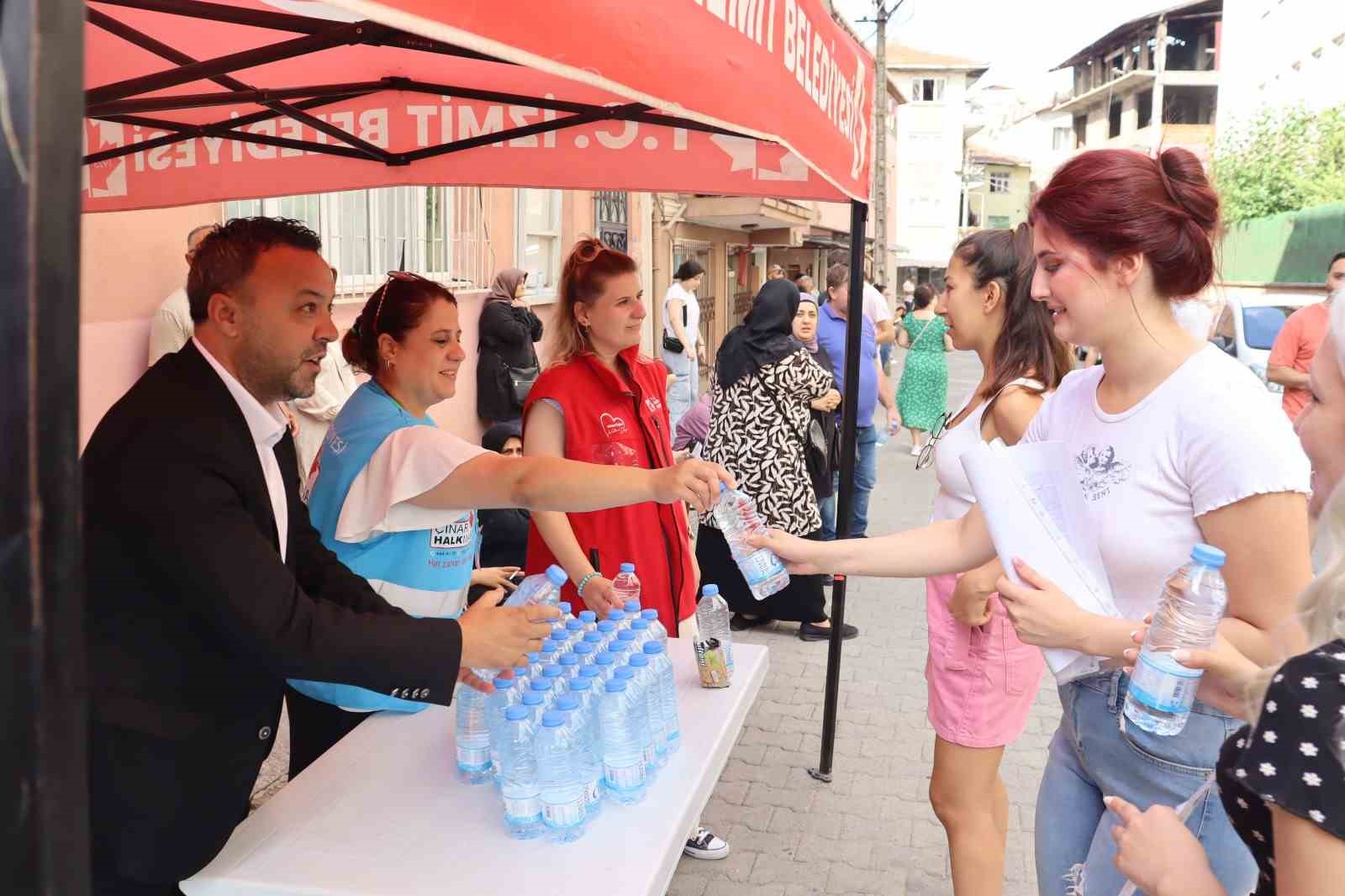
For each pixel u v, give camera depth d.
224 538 1.73
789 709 4.96
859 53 3.44
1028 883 3.52
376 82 2.91
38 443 0.51
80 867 0.54
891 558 2.45
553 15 1.33
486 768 2.19
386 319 2.68
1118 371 1.96
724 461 5.38
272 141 3.17
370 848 1.93
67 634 0.52
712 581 5.83
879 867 3.62
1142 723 1.67
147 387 1.83
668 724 2.32
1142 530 1.89
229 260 1.88
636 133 3.36
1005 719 2.78
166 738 1.77
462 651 1.91
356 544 2.56
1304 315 6.75
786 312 5.35
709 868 3.60
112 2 1.73
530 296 10.47
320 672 1.79
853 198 3.46
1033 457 1.94
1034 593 1.84
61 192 0.50
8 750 0.52
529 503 2.40
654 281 14.94
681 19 1.74
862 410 7.12
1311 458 1.79
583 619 2.55
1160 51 52.56
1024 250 2.70
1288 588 1.74
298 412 5.31
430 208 8.21
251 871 1.86
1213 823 1.86
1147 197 1.83
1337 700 1.07
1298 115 27.20
